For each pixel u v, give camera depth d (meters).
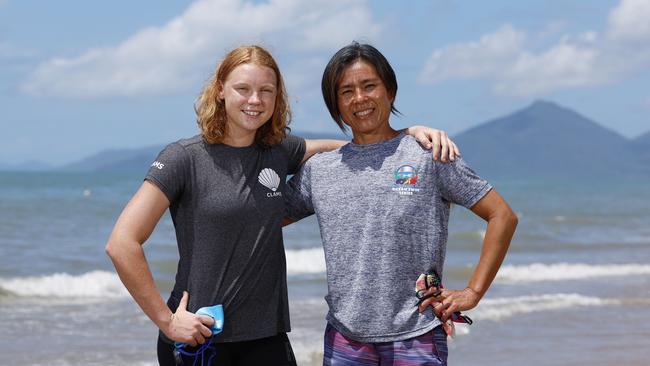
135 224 3.26
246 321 3.43
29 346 7.82
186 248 3.45
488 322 9.29
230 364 3.46
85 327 8.91
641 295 11.80
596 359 7.46
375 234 3.49
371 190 3.53
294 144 3.81
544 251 19.09
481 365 7.20
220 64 3.47
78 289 12.05
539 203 44.62
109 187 62.94
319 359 7.25
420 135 3.61
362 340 3.50
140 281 3.22
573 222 27.56
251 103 3.41
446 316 3.46
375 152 3.62
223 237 3.40
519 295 11.83
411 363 3.45
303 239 20.84
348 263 3.53
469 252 17.84
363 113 3.64
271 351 3.51
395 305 3.47
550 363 7.29
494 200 3.52
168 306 3.48
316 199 3.65
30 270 14.33
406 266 3.48
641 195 59.19
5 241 18.67
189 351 3.40
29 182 80.88
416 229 3.49
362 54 3.61
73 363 7.13
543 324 9.21
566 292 12.22
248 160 3.51
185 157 3.40
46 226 22.61
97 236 20.16
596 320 9.52
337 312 3.56
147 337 8.40
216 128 3.46
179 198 3.45
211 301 3.38
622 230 24.95
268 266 3.47
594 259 17.47
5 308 10.29
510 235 3.52
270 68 3.47
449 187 3.52
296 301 10.84
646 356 7.61
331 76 3.66
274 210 3.50
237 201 3.40
